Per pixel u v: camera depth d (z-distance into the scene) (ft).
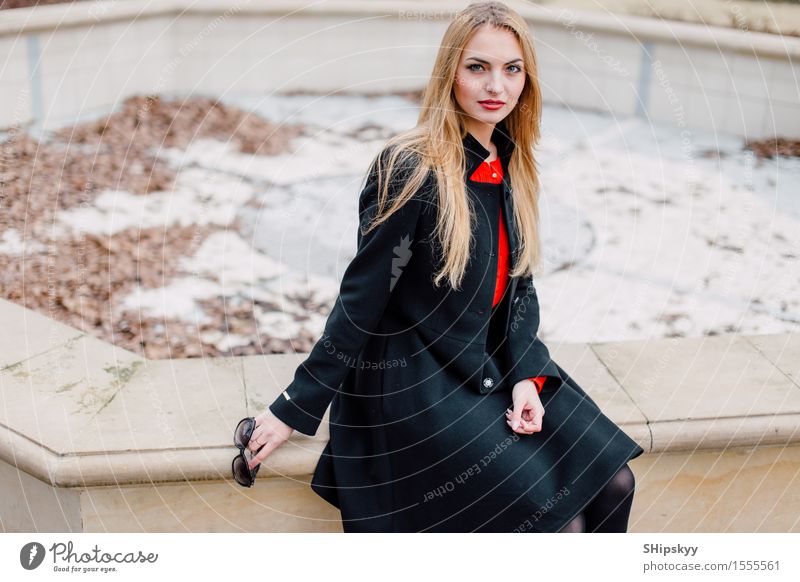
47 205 12.92
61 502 6.69
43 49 15.88
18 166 14.16
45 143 15.20
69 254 11.46
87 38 16.51
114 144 15.47
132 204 13.14
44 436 6.56
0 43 15.34
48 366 7.57
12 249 11.48
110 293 10.52
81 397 7.13
